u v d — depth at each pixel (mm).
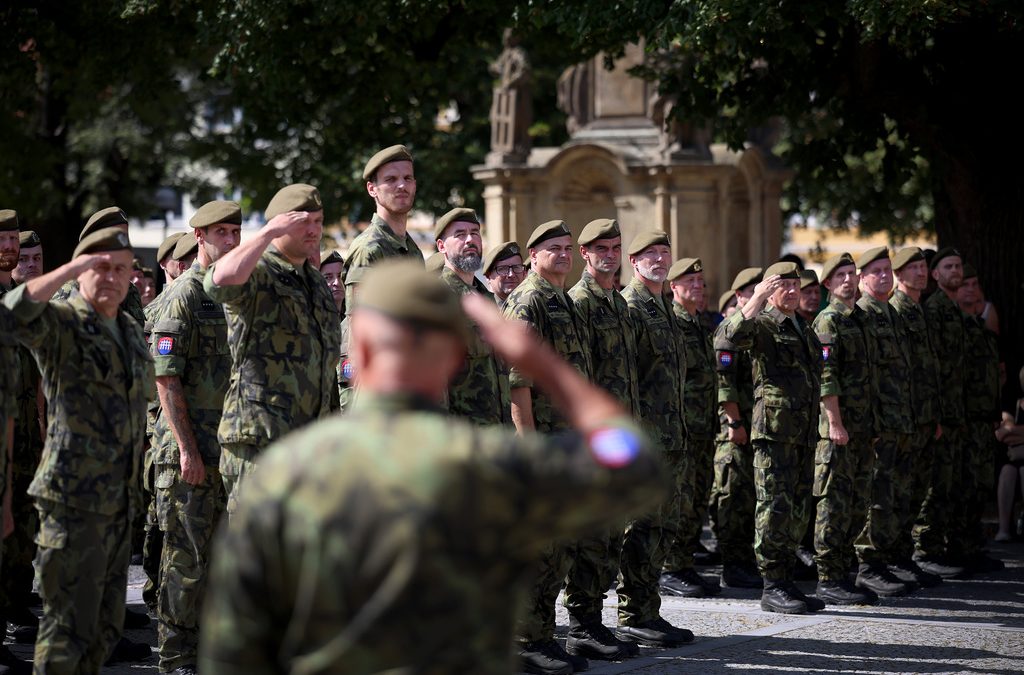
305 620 8008
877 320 29000
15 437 23328
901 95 40781
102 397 16578
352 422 8281
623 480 8203
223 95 81250
